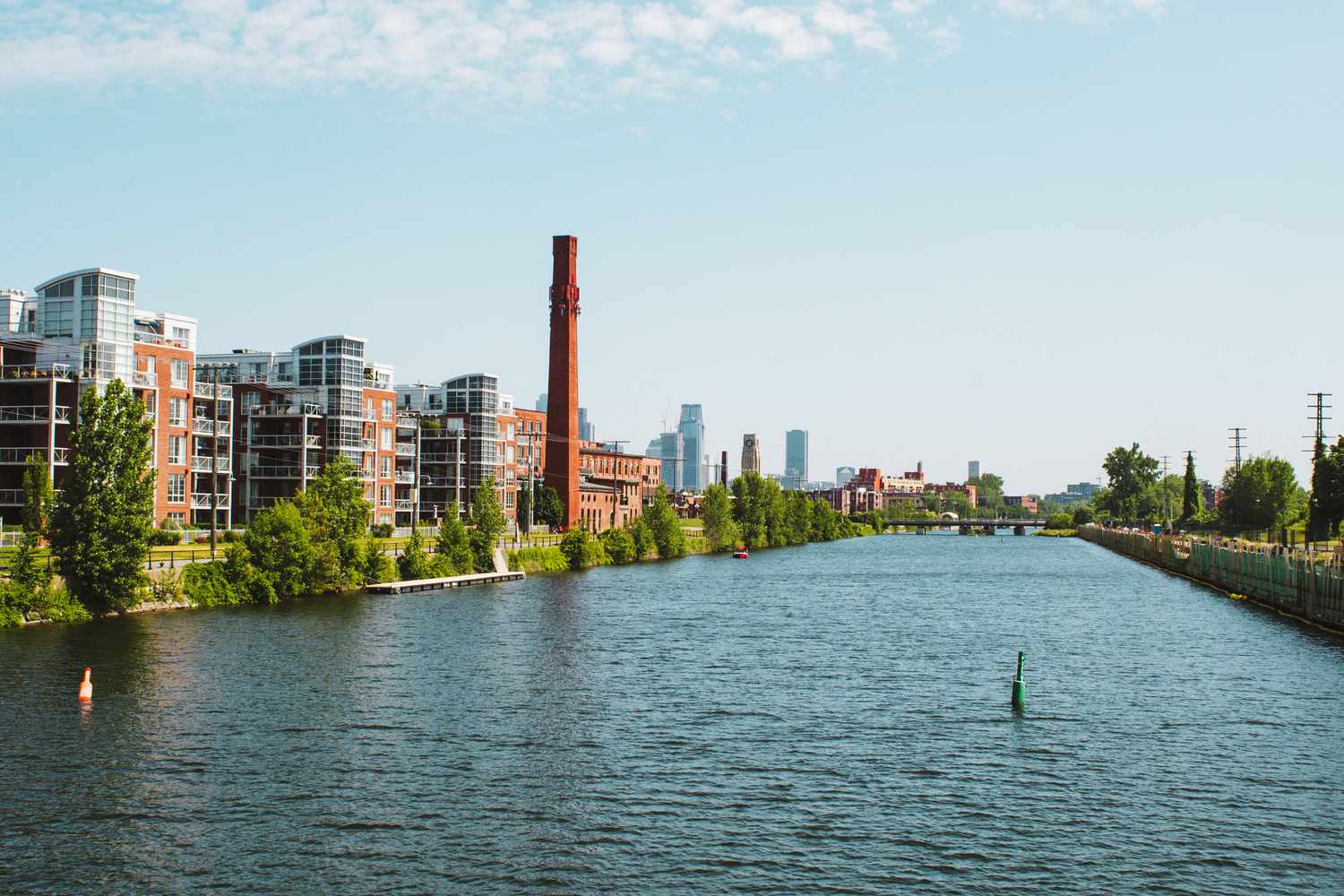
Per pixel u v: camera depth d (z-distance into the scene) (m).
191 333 153.12
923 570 194.12
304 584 114.44
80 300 130.00
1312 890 37.22
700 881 37.69
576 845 40.75
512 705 63.19
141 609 95.75
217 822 42.69
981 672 76.69
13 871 37.97
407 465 195.88
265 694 64.50
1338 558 111.94
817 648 87.94
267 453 171.38
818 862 39.31
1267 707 64.62
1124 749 54.53
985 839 41.69
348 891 36.66
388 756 51.78
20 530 115.19
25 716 57.81
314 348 173.00
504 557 154.38
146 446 93.50
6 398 127.56
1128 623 107.44
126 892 36.41
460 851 40.06
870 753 53.59
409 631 91.88
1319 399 176.75
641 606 117.69
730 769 50.56
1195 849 40.81
